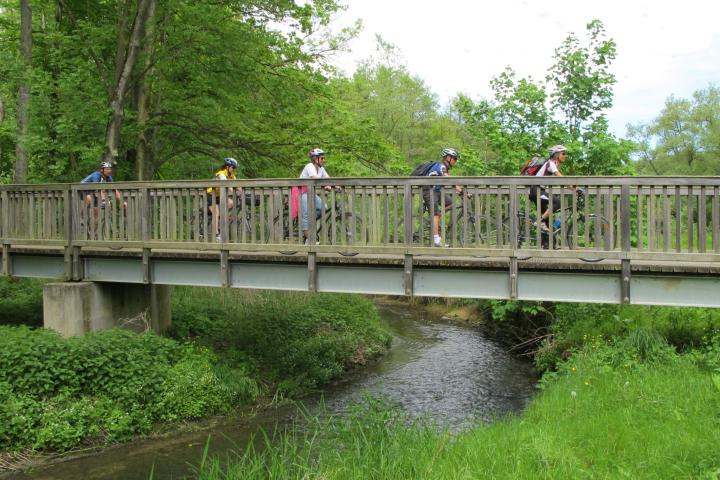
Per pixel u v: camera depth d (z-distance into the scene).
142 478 7.30
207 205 9.96
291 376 11.66
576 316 12.37
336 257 9.08
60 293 10.55
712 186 7.50
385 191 8.74
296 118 16.22
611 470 5.46
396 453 6.55
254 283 9.80
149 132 16.56
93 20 16.84
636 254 7.72
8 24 17.83
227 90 16.00
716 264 7.58
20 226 11.51
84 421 8.34
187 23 14.80
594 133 13.79
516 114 14.40
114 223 10.59
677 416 6.54
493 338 16.61
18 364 8.59
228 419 9.53
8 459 7.64
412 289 8.72
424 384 11.91
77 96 14.27
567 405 7.80
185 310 13.85
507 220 8.48
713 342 9.52
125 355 9.50
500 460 5.81
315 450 7.64
